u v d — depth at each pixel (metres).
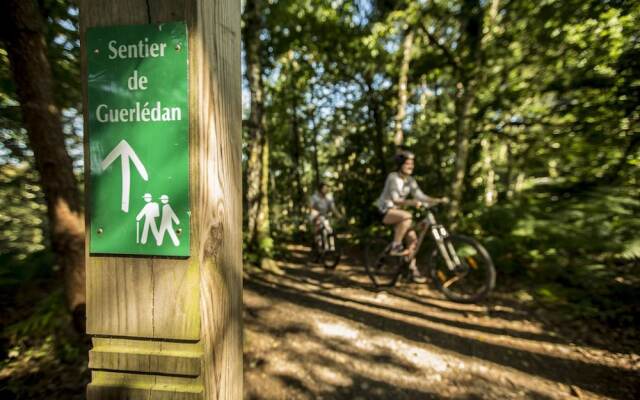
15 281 4.52
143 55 0.79
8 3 2.68
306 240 10.30
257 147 5.92
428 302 4.05
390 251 4.53
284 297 4.27
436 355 2.80
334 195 10.43
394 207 4.50
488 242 4.90
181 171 0.79
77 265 3.05
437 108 10.33
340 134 11.27
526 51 5.94
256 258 5.73
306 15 7.85
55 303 3.58
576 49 5.16
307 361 2.71
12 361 2.86
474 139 7.35
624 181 5.05
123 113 0.80
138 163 0.80
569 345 2.92
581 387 2.35
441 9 6.15
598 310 3.44
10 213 6.91
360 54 8.73
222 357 0.89
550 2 5.10
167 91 0.79
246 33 6.31
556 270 4.25
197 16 0.78
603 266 4.06
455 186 6.35
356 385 2.42
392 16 5.85
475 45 6.50
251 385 2.40
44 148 2.93
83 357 2.84
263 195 5.97
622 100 4.70
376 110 9.85
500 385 2.40
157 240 0.81
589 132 5.10
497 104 6.32
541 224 4.46
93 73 0.81
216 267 0.86
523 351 2.84
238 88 0.97
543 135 6.01
